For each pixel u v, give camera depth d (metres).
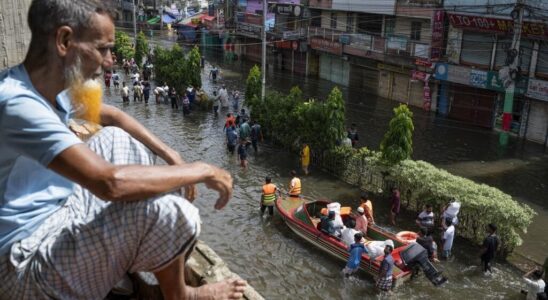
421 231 13.97
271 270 13.67
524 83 24.48
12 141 1.91
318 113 21.02
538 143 24.72
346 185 19.58
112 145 2.51
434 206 16.03
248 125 23.25
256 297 3.04
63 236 2.07
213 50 55.78
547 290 11.94
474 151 23.84
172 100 31.23
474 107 27.73
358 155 19.39
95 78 2.24
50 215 2.22
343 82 38.41
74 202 2.33
